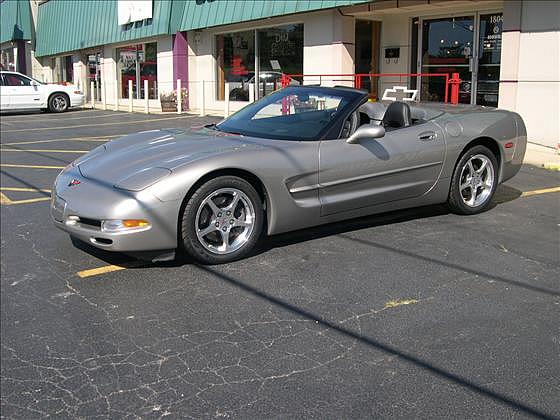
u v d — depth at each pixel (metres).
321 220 5.22
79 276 4.65
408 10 13.35
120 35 22.50
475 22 12.93
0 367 3.35
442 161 5.80
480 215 6.27
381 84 15.05
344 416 2.84
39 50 32.34
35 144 12.82
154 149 5.03
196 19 18.41
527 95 11.02
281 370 3.25
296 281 4.45
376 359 3.34
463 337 3.58
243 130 5.58
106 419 2.87
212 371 3.25
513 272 4.62
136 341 3.60
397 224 5.92
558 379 3.12
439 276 4.54
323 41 14.53
